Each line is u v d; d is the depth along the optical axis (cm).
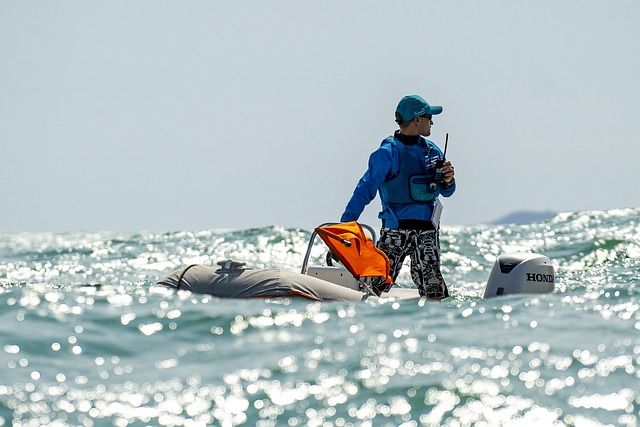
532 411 1295
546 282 2422
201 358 1572
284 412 1309
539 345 1611
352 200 2520
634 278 3033
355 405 1328
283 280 2216
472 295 2709
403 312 1933
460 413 1292
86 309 1906
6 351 1580
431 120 2586
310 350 1598
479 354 1559
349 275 2581
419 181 2517
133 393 1386
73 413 1305
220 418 1292
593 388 1377
